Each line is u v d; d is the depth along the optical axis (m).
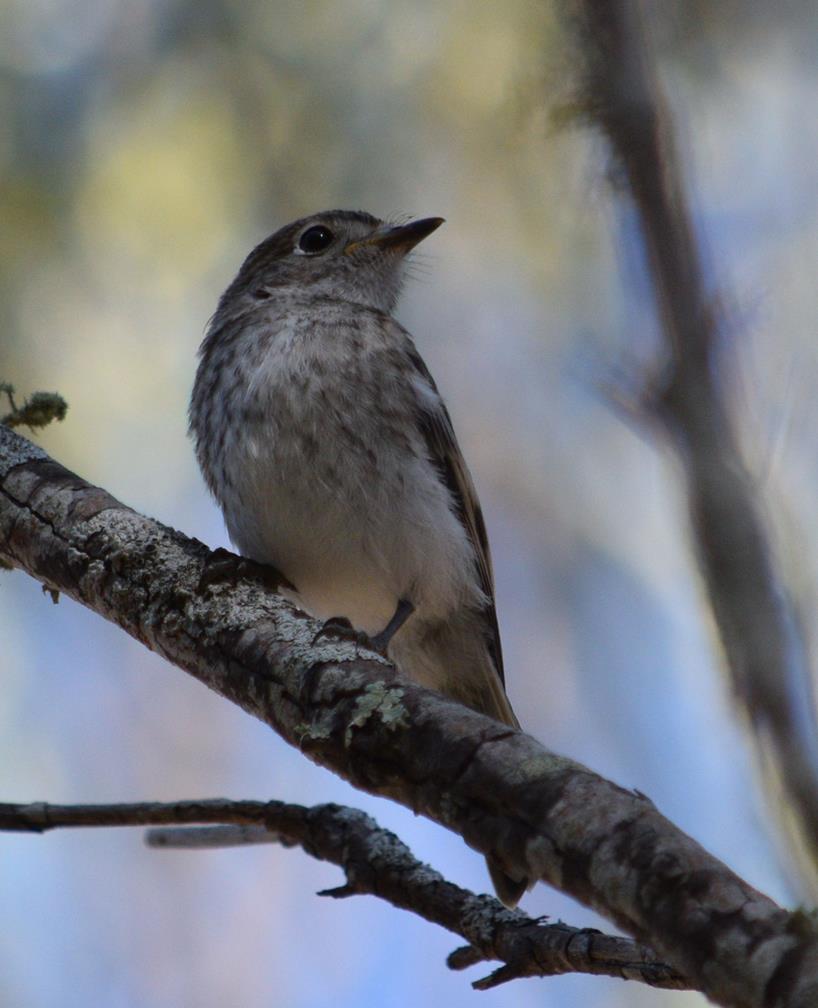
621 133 5.41
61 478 8.17
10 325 12.03
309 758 6.02
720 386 5.10
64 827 7.24
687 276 5.22
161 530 7.71
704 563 4.84
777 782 4.56
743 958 4.22
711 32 11.47
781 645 4.70
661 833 4.74
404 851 7.04
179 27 12.89
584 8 5.59
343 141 12.77
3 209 12.23
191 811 7.29
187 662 7.12
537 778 5.15
